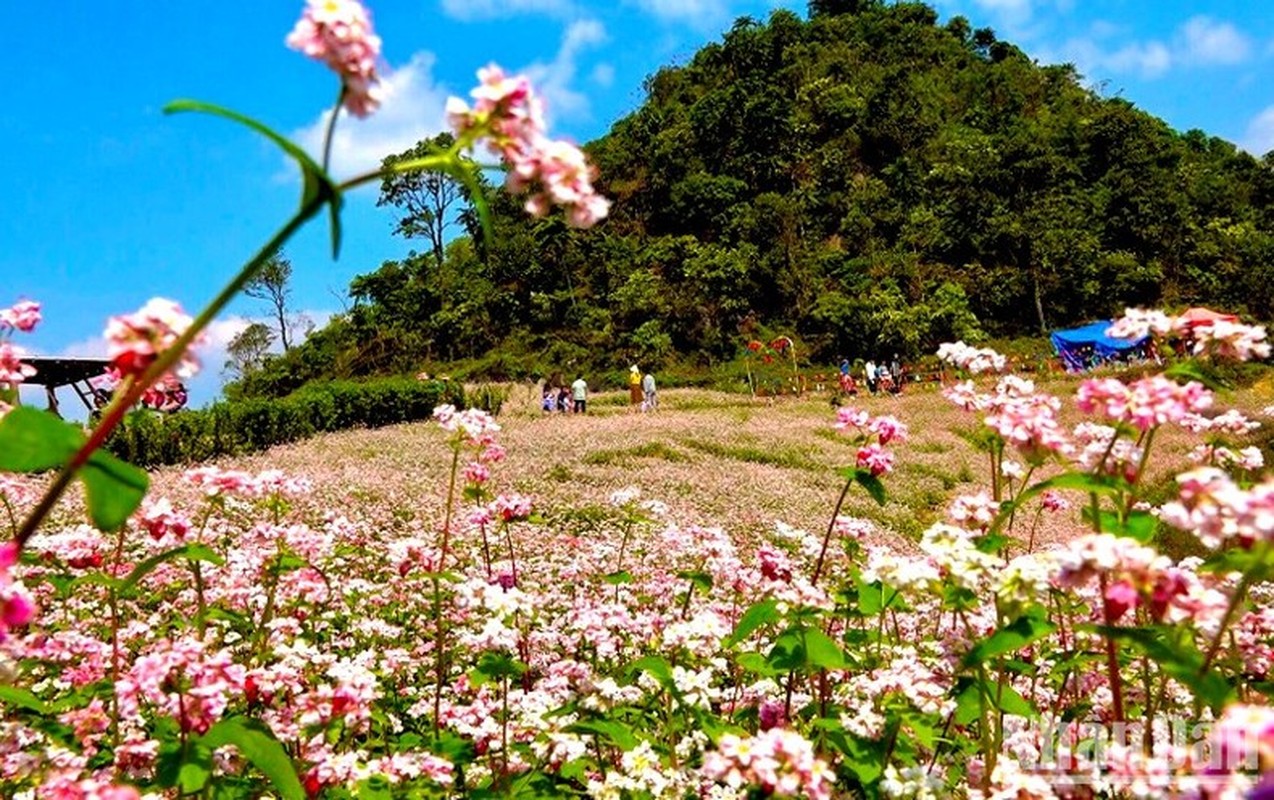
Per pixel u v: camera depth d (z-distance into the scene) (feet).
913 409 119.03
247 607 17.43
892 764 13.75
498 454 18.97
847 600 15.58
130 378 6.17
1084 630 8.26
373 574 31.19
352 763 11.93
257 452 74.23
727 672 19.69
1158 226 301.63
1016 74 424.05
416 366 300.61
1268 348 10.94
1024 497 11.47
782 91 367.45
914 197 330.34
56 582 14.24
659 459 77.00
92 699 14.20
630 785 12.64
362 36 5.88
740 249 294.46
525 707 14.82
